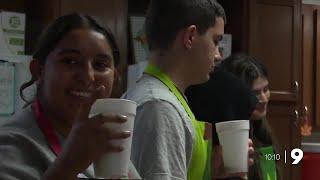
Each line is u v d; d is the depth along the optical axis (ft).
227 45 9.88
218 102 4.28
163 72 3.89
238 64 5.74
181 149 3.57
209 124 3.93
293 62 10.73
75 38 2.85
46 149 2.74
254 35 10.34
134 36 9.05
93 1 8.68
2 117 7.48
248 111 4.43
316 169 11.27
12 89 7.60
